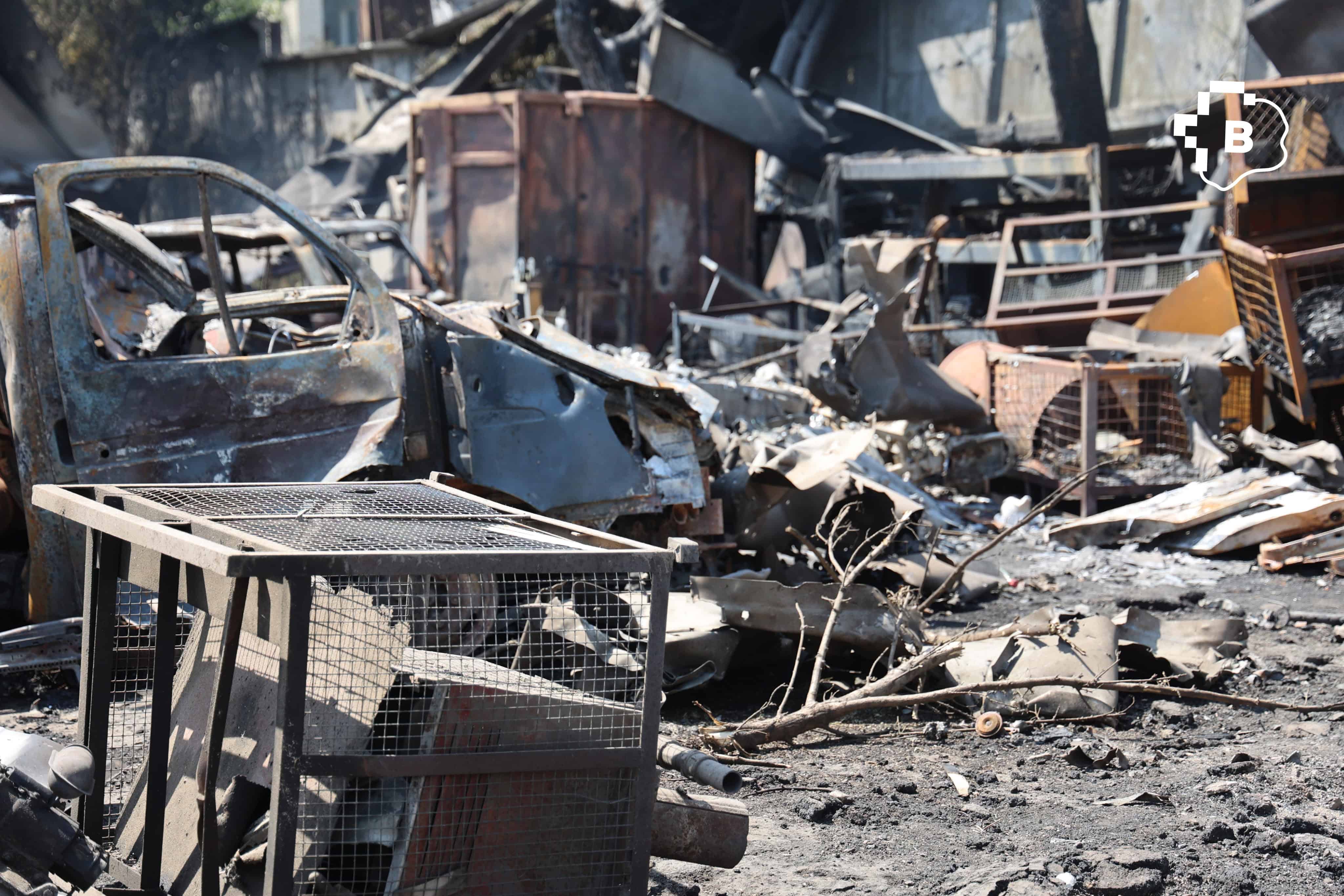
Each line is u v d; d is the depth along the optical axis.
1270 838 3.21
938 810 3.44
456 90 20.72
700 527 5.87
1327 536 7.06
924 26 20.86
